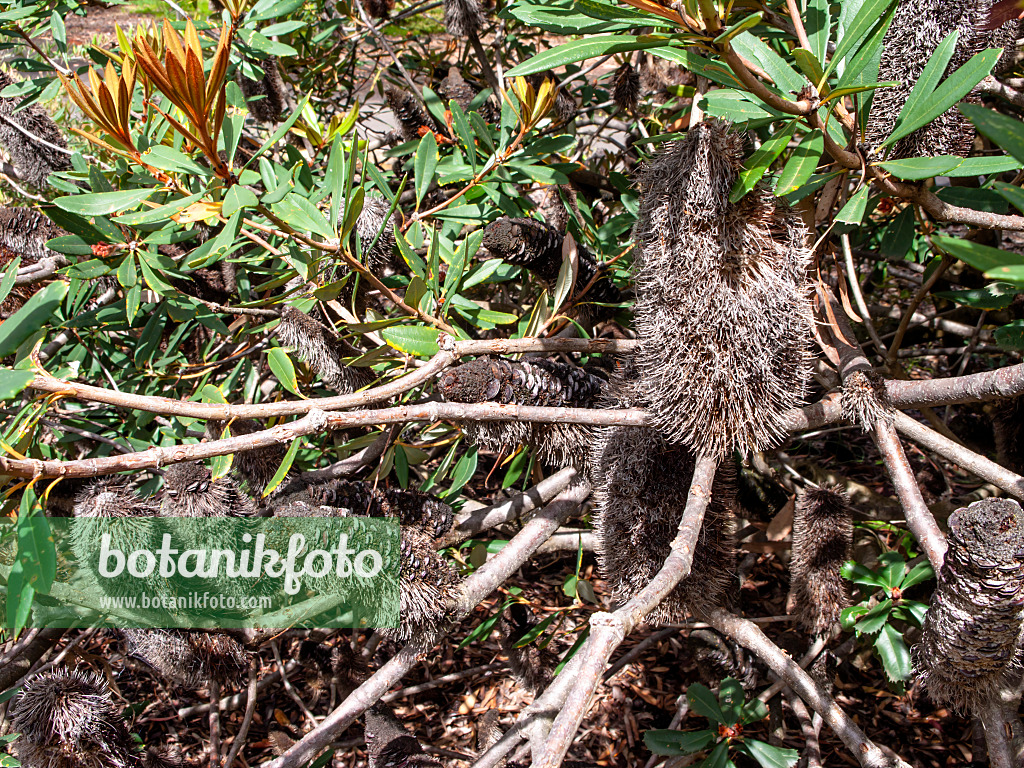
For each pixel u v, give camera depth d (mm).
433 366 519
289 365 499
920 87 424
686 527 424
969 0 441
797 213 432
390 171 1134
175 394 833
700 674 829
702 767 621
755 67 457
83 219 604
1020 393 454
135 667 802
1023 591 363
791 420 492
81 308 788
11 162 796
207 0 857
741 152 407
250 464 573
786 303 425
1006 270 268
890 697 860
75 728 503
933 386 488
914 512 478
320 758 755
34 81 750
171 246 726
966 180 781
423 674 980
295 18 1101
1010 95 568
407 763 563
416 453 644
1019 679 443
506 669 847
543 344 556
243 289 754
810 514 605
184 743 903
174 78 431
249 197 481
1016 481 481
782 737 753
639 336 465
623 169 1071
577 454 541
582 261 656
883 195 507
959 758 783
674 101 932
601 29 467
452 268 587
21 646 630
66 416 723
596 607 988
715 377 431
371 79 1275
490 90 924
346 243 522
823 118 452
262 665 950
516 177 733
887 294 1277
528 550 566
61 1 800
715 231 411
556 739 322
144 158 490
